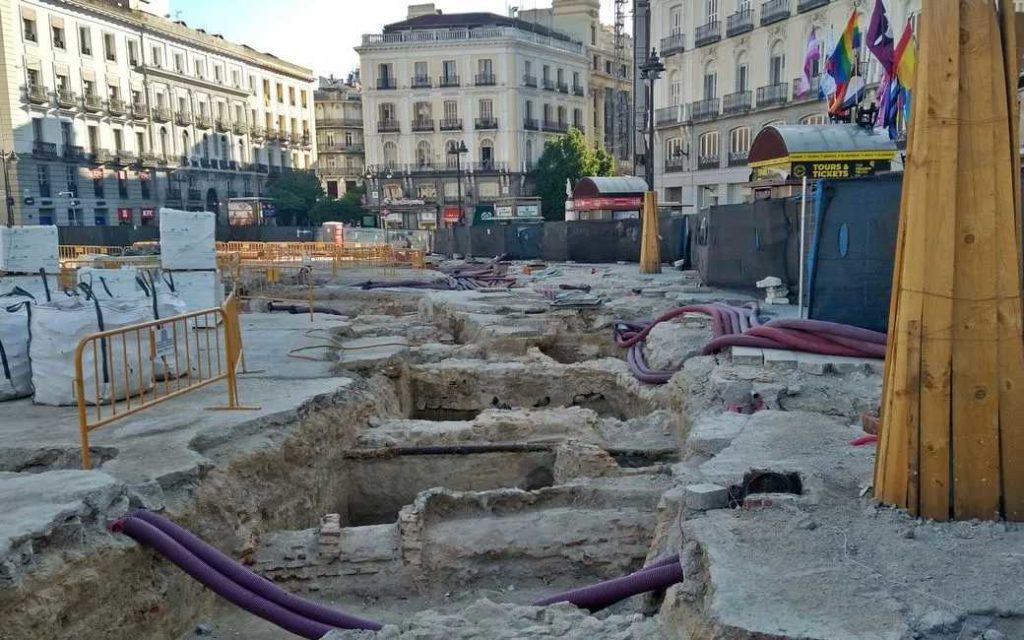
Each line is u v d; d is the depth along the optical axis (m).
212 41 63.22
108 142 53.94
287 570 6.61
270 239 47.72
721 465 5.78
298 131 75.81
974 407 4.61
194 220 13.34
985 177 4.45
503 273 26.73
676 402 9.48
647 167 23.12
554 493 7.17
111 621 5.23
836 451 6.10
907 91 12.32
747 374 8.80
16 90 46.91
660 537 5.90
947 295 4.55
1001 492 4.64
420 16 67.06
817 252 9.61
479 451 9.02
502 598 6.39
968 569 4.12
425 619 5.02
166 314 9.69
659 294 16.98
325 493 8.42
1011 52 4.41
